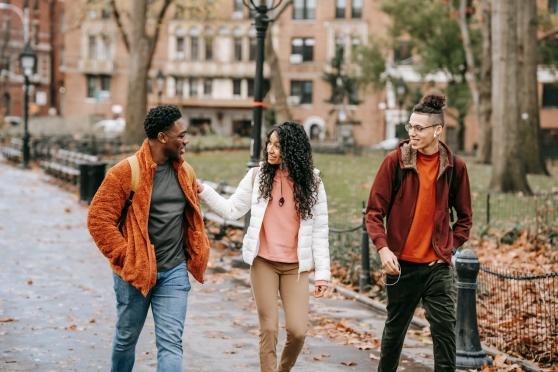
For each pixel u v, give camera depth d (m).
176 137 5.91
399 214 6.40
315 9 73.12
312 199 6.45
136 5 41.81
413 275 6.40
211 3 46.69
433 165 6.40
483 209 19.56
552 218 17.03
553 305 9.62
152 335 9.07
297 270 6.52
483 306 10.11
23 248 15.32
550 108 68.50
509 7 25.83
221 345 8.71
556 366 7.99
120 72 77.12
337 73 61.34
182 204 6.00
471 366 7.81
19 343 8.62
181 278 5.96
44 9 95.31
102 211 5.81
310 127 73.62
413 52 57.06
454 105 51.91
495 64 26.16
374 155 45.59
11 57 92.19
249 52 75.12
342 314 10.36
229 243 14.97
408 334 9.31
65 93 78.38
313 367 7.91
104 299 11.02
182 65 75.56
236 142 47.81
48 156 34.06
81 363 7.91
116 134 53.94
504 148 25.48
